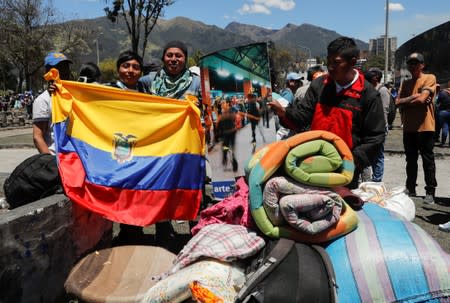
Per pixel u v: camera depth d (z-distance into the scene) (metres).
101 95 4.15
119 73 4.68
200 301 2.64
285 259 2.75
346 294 2.78
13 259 3.07
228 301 2.71
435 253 2.84
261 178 2.96
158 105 4.19
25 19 36.94
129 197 3.99
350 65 3.41
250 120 4.62
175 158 4.12
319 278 2.69
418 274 2.76
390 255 2.83
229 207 3.33
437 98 13.66
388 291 2.76
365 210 3.35
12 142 16.66
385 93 7.23
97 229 4.34
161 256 3.46
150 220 3.99
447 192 7.86
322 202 2.89
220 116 4.70
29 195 3.86
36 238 3.32
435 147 13.45
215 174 4.76
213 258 2.93
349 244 2.95
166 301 2.79
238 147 4.67
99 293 2.94
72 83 4.11
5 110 30.08
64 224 3.71
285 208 2.88
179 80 4.80
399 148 13.33
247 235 3.06
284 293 2.60
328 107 3.56
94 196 3.93
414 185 7.25
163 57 4.79
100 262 3.37
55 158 4.02
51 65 4.57
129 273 3.22
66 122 4.04
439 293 2.73
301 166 2.96
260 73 4.57
